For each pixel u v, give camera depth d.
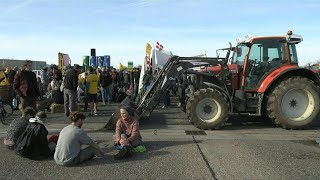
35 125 7.05
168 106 15.83
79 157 6.66
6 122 11.70
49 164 6.71
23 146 6.92
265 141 8.63
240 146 8.07
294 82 10.41
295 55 11.22
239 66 11.09
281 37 10.95
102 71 16.86
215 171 6.23
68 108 12.41
